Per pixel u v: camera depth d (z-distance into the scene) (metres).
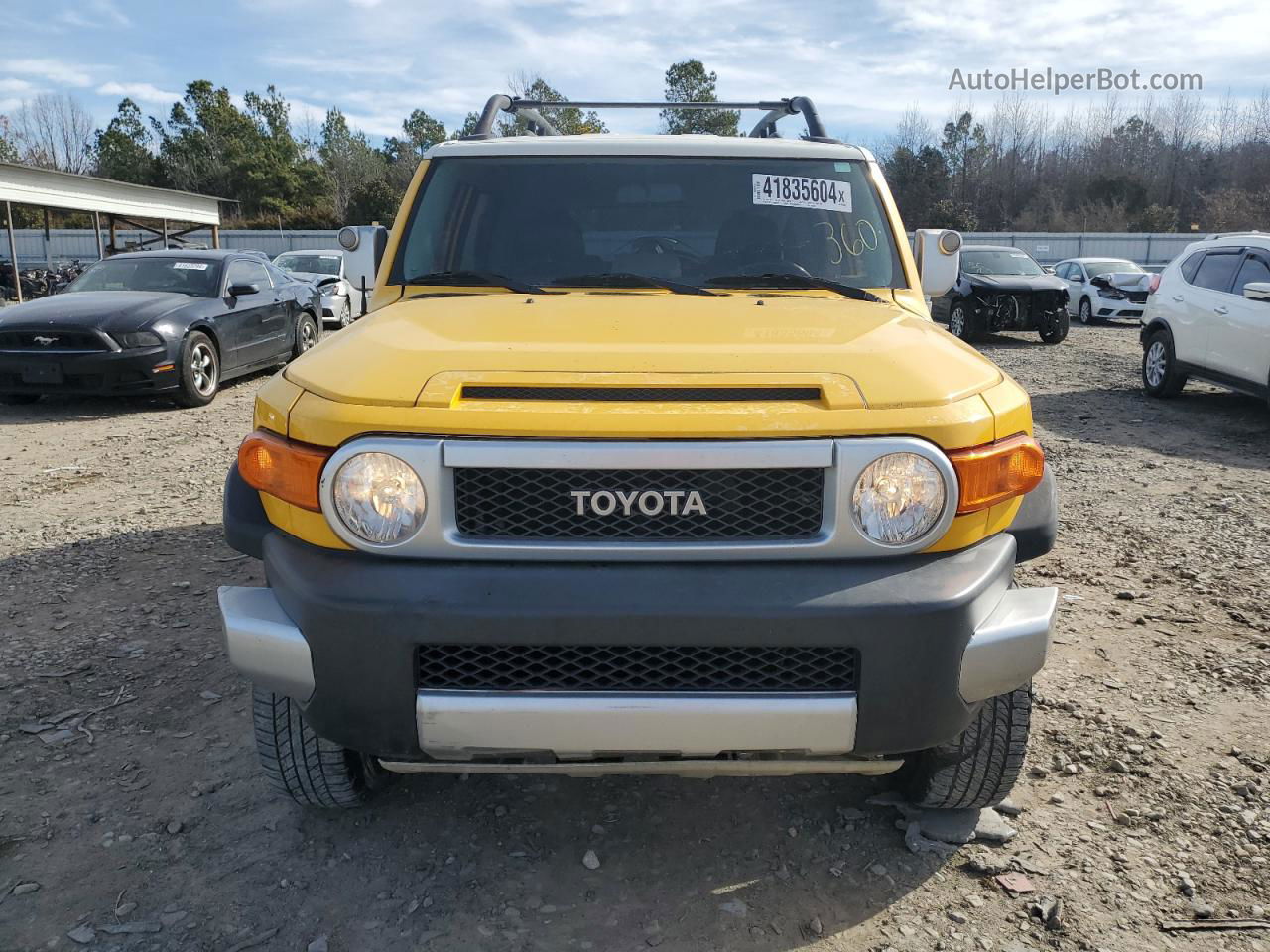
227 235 43.03
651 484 2.04
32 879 2.50
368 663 2.05
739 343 2.32
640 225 3.26
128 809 2.82
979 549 2.17
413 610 2.01
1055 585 4.69
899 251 3.28
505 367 2.16
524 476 2.05
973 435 2.11
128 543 5.26
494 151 3.41
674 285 3.07
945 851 2.62
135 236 42.31
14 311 9.25
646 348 2.26
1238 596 4.52
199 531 5.50
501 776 3.02
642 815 2.81
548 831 2.73
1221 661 3.80
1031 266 17.42
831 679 2.06
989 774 2.52
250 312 10.71
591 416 2.01
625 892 2.47
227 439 8.08
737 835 2.71
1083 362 13.77
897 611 2.01
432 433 2.04
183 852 2.62
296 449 2.12
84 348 8.90
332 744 2.55
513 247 3.26
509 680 2.07
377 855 2.62
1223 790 2.90
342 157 75.12
